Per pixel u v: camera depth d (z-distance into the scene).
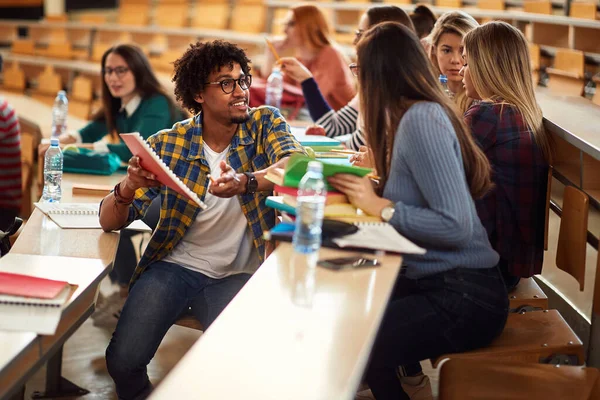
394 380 2.08
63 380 2.95
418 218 1.89
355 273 1.79
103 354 3.30
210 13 8.53
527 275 2.56
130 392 2.33
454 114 2.01
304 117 4.94
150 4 9.27
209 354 1.39
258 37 7.59
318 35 4.77
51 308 1.72
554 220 4.06
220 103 2.43
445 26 3.21
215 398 1.25
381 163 2.07
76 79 7.80
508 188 2.53
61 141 4.12
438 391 1.72
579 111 3.15
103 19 9.94
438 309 2.00
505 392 1.71
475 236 2.03
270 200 2.11
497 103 2.58
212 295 2.46
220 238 2.53
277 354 1.40
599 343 2.52
